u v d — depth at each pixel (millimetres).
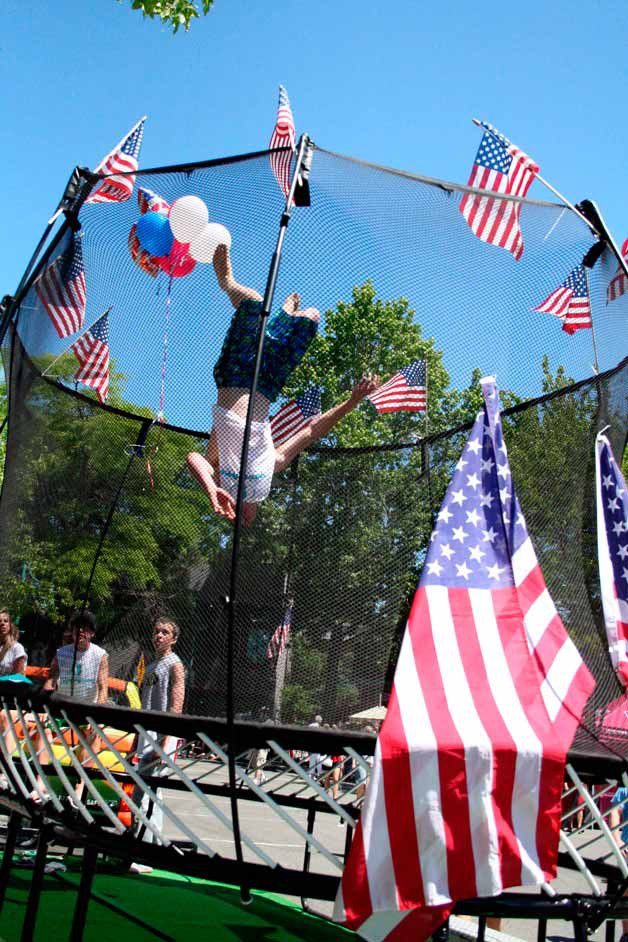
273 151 3043
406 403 3158
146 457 3336
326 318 3051
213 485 3119
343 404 3199
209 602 3082
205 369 3129
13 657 3441
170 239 3221
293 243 2951
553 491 3238
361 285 3010
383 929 2479
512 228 3221
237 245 3051
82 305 3547
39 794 3443
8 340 4344
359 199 3027
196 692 3002
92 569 3336
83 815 2918
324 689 2928
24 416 3973
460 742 2498
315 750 2588
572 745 2926
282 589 3066
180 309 3205
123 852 2752
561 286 3289
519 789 2539
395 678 2559
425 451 3221
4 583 3742
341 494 3205
